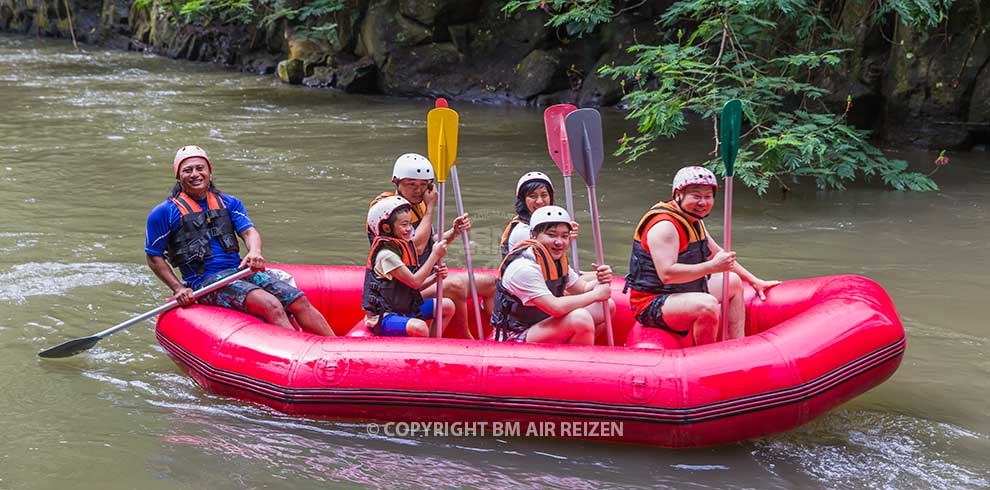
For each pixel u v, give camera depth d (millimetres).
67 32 24531
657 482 3734
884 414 4289
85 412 4281
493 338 4453
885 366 4105
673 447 3947
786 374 3889
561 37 14703
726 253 4133
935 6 9867
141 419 4219
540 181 4727
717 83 9172
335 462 3869
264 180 9133
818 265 6453
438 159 4559
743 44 9266
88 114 13211
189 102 14547
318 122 12805
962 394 4496
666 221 4270
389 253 4434
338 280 5121
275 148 10867
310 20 17125
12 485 3650
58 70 18406
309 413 4152
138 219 7578
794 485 3709
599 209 8078
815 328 4043
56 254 6586
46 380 4609
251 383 4242
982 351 4980
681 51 8617
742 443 4039
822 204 8250
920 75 10180
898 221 7633
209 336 4449
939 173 9312
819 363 3949
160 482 3693
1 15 26750
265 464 3844
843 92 10438
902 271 6312
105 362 4848
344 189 8750
